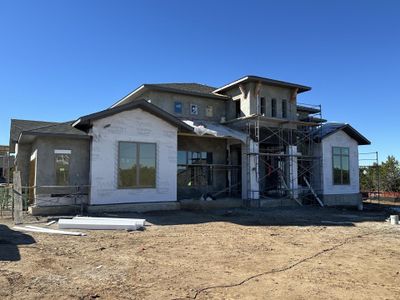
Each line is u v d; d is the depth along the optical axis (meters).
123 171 17.88
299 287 6.52
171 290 6.30
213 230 12.90
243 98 24.55
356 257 8.90
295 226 14.29
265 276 7.18
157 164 18.88
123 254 8.95
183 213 17.80
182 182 23.06
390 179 36.78
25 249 9.27
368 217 18.03
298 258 8.70
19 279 6.80
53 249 9.36
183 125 19.62
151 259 8.48
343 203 26.44
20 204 13.97
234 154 25.17
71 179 17.17
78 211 16.83
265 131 24.44
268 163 25.52
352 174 27.34
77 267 7.71
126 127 18.06
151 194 18.62
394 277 7.21
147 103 18.33
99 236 11.35
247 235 11.91
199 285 6.59
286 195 24.44
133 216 16.09
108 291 6.23
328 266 8.00
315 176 26.00
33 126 20.36
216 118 25.88
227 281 6.84
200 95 24.89
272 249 9.73
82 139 17.48
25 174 19.89
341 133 27.03
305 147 26.77
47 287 6.39
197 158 23.80
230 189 24.28
